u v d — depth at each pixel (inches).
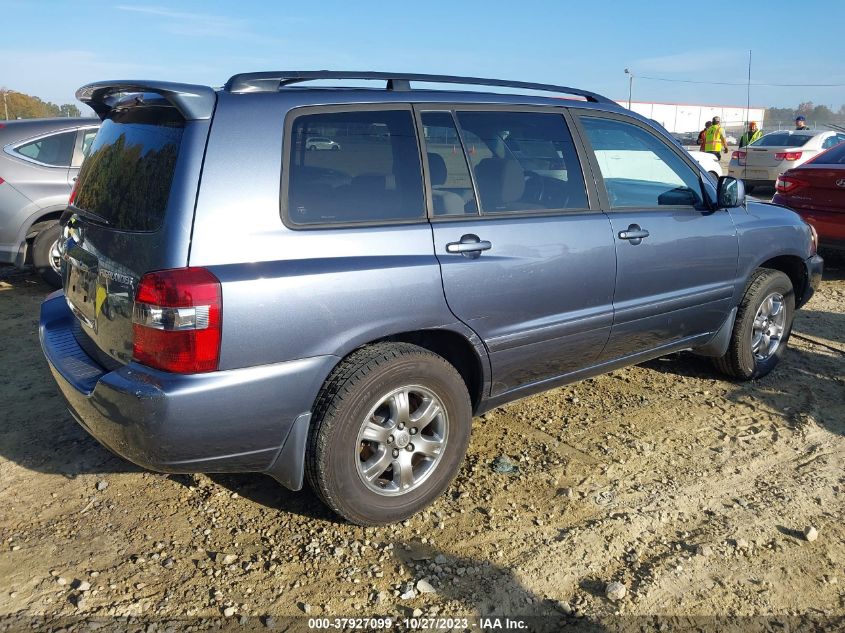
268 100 115.3
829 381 198.5
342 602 109.5
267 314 107.5
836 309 270.1
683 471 149.6
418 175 128.6
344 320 115.0
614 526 129.7
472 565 118.5
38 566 116.0
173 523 128.5
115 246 112.7
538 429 167.6
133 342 107.8
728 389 192.4
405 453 126.6
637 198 163.6
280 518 130.6
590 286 148.8
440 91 137.4
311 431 116.6
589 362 157.9
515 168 142.2
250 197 109.6
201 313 102.7
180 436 105.1
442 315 126.7
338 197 119.0
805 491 142.5
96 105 139.4
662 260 161.9
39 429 162.6
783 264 207.3
